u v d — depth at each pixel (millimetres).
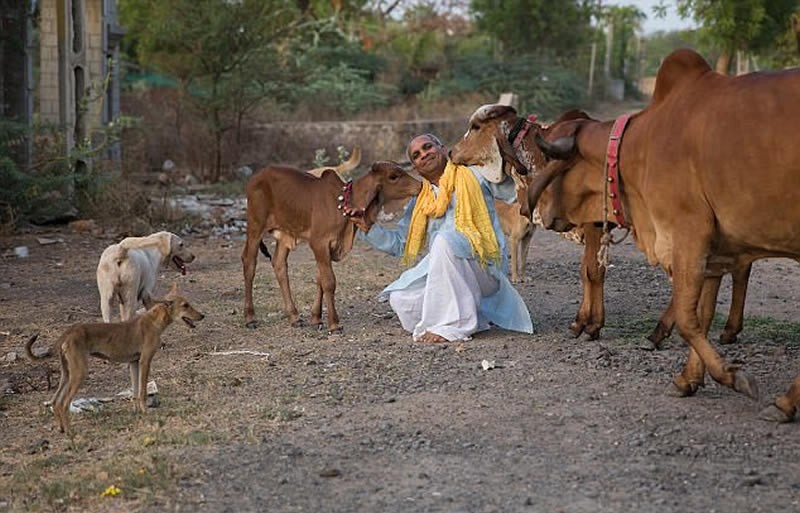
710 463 5996
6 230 15547
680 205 6746
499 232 9242
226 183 23234
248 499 5582
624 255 13711
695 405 7051
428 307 9094
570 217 8156
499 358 8430
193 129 24828
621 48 53125
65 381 6891
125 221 16500
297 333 9523
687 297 6781
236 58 23828
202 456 6234
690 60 6898
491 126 8883
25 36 17719
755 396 6547
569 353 8555
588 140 7773
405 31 43750
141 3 29656
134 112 25547
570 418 6816
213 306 10727
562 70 42062
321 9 41438
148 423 6965
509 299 9367
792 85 6312
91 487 5781
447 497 5562
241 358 8625
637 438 6395
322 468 5996
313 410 7125
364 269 12773
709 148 6508
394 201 9352
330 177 9531
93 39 20016
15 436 6879
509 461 6066
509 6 43594
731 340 8961
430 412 7008
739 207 6441
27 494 5777
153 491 5703
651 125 7000
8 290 11852
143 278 9469
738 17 29203
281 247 9789
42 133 17141
